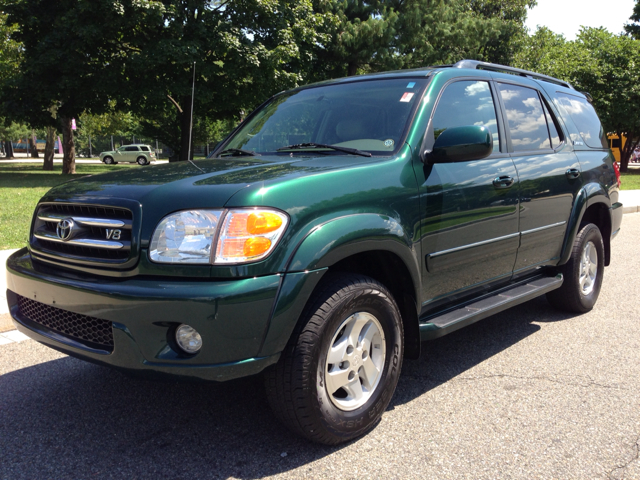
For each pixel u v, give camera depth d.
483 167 3.27
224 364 2.12
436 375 3.38
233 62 19.20
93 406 2.99
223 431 2.68
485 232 3.26
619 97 31.48
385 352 2.67
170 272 2.15
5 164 41.56
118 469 2.36
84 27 17.52
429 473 2.29
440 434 2.63
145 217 2.23
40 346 4.00
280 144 3.44
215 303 2.05
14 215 9.35
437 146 2.87
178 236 2.16
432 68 3.44
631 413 2.84
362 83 3.55
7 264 2.88
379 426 2.72
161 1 18.14
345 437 2.48
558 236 4.07
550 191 3.86
